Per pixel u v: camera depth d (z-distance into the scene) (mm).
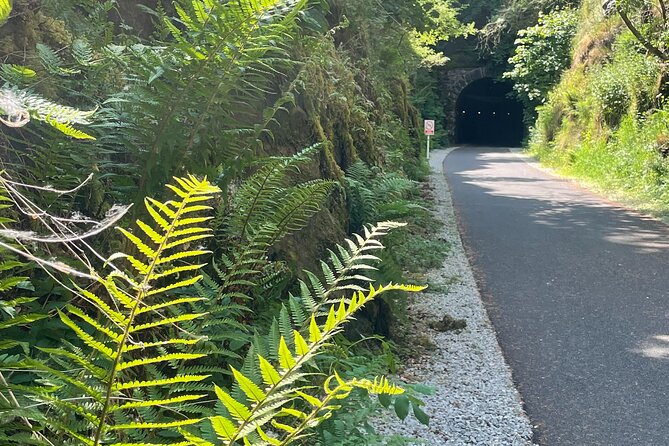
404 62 17531
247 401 1936
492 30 37438
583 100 23297
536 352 5105
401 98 17078
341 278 2299
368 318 4934
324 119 6391
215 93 2898
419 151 20891
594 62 23797
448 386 4383
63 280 2395
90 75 3158
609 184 16266
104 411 1180
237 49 2807
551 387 4418
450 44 40594
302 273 4375
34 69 3078
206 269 3389
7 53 3064
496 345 5242
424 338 5250
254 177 3479
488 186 17062
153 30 4945
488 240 9648
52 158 2744
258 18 2738
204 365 2629
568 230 10422
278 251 4297
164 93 2818
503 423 3809
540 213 12242
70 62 3441
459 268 7898
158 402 1213
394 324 5332
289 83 5492
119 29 4641
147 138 2910
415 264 7734
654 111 16875
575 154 21594
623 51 20156
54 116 1615
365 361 3607
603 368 4762
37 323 2234
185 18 2826
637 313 6113
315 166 5551
